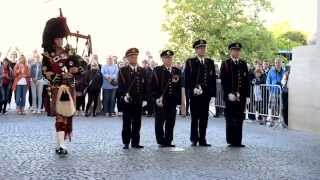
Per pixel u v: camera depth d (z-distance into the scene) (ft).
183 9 89.71
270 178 27.58
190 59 40.42
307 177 27.91
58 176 27.76
